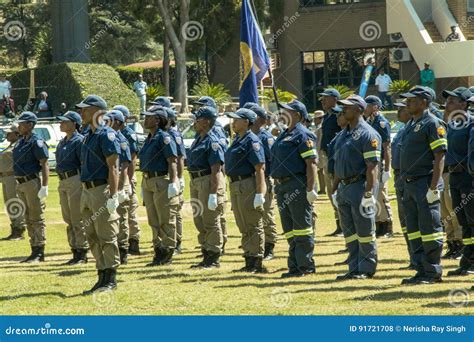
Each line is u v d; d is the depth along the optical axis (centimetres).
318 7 10106
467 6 8956
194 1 10156
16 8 12494
